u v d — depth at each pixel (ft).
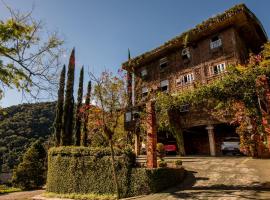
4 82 28.81
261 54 65.67
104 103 54.34
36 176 108.37
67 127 103.65
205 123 74.33
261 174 45.24
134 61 102.12
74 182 59.72
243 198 33.86
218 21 77.05
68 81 111.14
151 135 52.11
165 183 47.91
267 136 45.06
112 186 51.90
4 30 27.27
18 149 208.54
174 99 76.07
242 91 55.67
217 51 80.79
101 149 56.90
